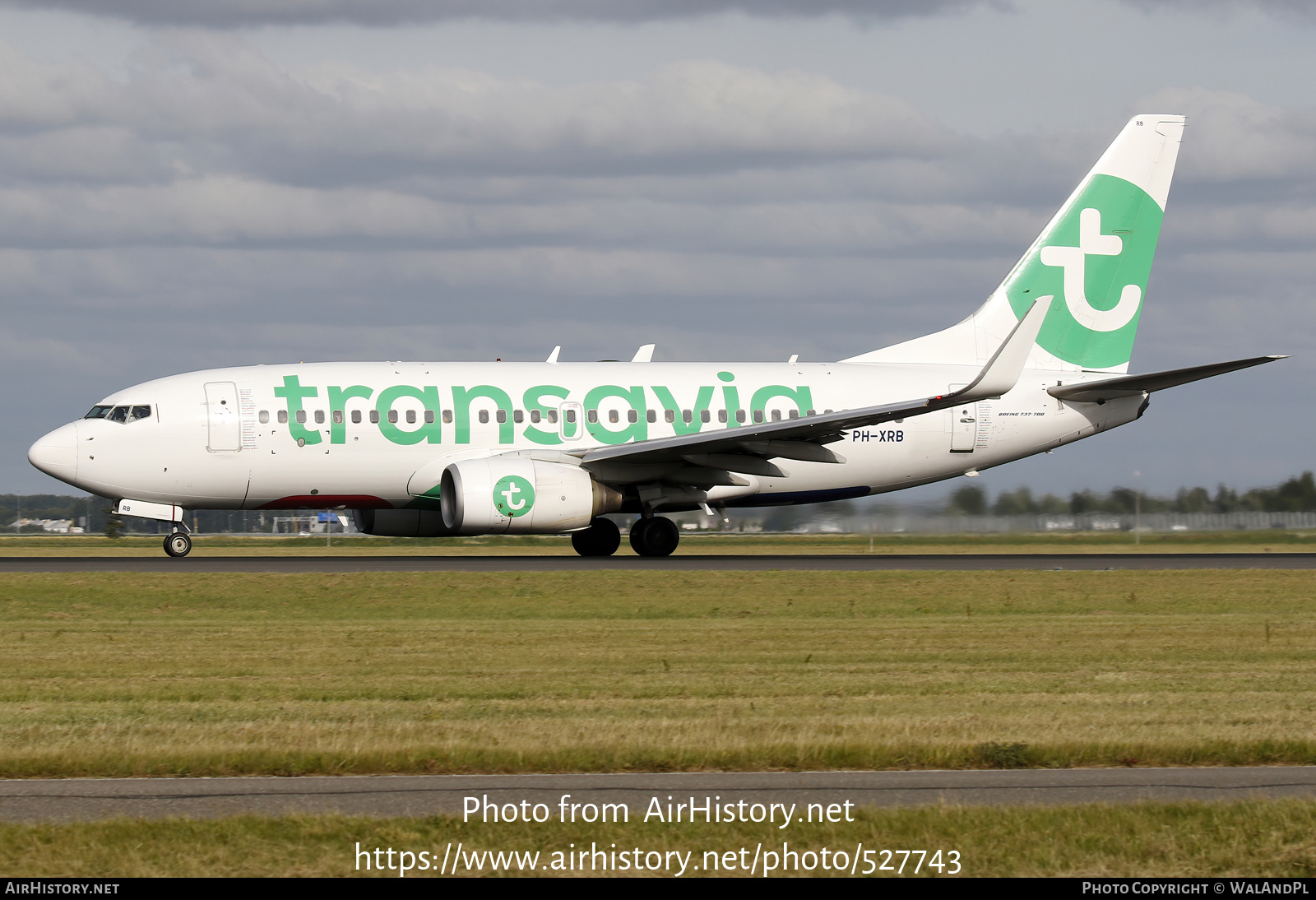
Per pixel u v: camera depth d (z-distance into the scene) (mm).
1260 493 144750
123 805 27547
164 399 95500
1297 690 41938
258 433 95500
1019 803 27625
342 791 28766
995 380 89812
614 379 101188
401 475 97500
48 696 41000
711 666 47906
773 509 159500
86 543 165000
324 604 70750
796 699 40094
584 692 41625
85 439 94062
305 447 95938
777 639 56312
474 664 48656
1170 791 28578
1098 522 143375
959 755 31109
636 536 100938
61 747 31922
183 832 25391
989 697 40531
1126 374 109250
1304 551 129125
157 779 29812
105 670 47125
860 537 158250
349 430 96375
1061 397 106438
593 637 57250
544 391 99562
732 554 112562
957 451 105250
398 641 55844
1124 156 109062
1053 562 99938
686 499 100625
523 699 40250
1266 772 30438
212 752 31109
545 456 97375
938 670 46812
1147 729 34344
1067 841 25125
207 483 95750
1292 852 24641
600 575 81312
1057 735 33312
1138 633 58406
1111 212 109062
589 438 99250
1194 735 33219
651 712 37438
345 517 110500
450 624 62875
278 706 38938
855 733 33531
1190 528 146125
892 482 105875
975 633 58750
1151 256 109625
